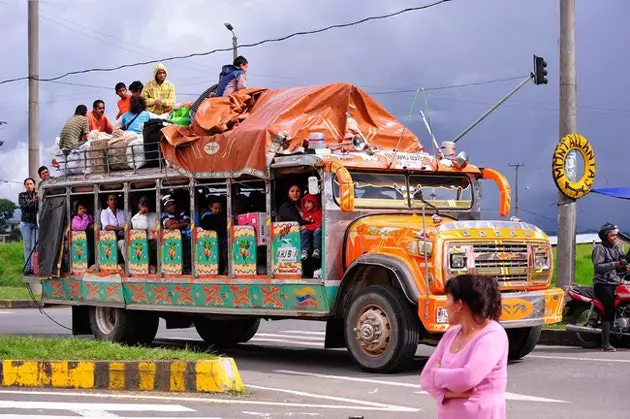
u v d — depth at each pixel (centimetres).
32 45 2656
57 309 2503
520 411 909
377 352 1174
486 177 1391
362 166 1252
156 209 1458
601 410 915
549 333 1513
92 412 873
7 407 897
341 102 1352
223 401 950
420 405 946
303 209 1258
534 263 1237
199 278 1384
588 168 1653
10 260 3331
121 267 1533
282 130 1282
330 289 1219
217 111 1375
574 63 1652
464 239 1160
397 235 1174
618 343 1447
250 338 1608
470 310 503
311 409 912
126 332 1548
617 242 1716
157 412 879
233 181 1330
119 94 1841
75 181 1611
